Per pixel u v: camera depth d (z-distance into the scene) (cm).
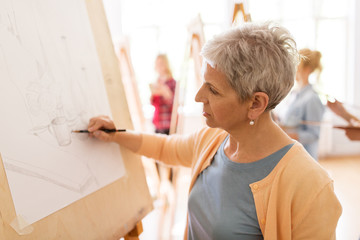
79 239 72
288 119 185
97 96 89
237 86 62
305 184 62
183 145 96
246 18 113
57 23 78
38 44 72
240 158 73
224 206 71
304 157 66
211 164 81
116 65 101
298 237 63
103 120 84
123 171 93
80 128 80
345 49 391
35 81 69
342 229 219
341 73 396
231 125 68
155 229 226
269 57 59
